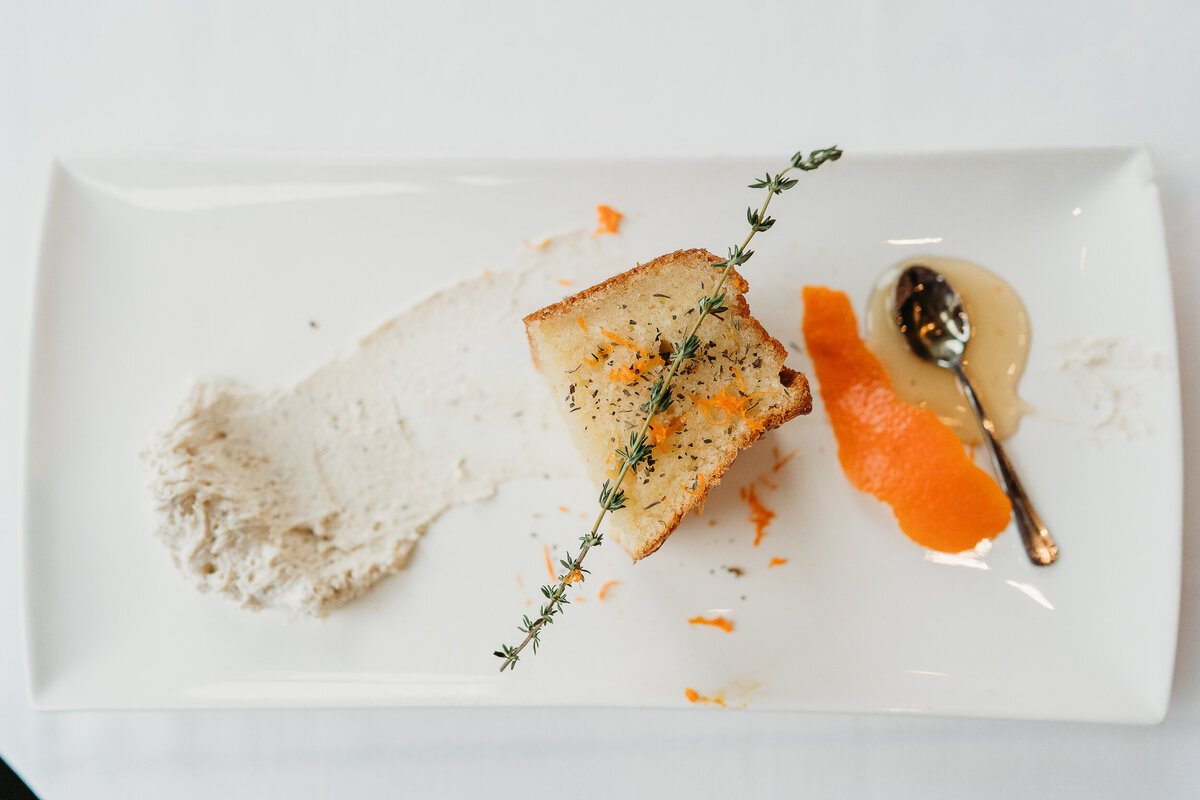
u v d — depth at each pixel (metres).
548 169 0.42
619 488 0.38
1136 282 0.41
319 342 0.42
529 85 0.43
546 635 0.41
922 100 0.43
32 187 0.44
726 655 0.41
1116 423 0.41
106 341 0.42
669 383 0.37
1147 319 0.41
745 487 0.42
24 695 0.43
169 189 0.42
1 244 0.44
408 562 0.42
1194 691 0.41
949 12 0.43
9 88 0.44
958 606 0.41
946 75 0.43
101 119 0.44
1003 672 0.41
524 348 0.42
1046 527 0.41
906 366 0.42
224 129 0.43
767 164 0.41
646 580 0.41
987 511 0.41
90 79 0.44
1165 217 0.42
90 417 0.42
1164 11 0.42
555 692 0.41
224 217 0.42
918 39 0.43
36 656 0.41
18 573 0.43
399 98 0.43
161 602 0.42
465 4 0.44
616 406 0.39
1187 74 0.42
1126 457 0.41
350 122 0.43
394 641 0.41
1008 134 0.43
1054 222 0.41
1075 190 0.41
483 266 0.42
